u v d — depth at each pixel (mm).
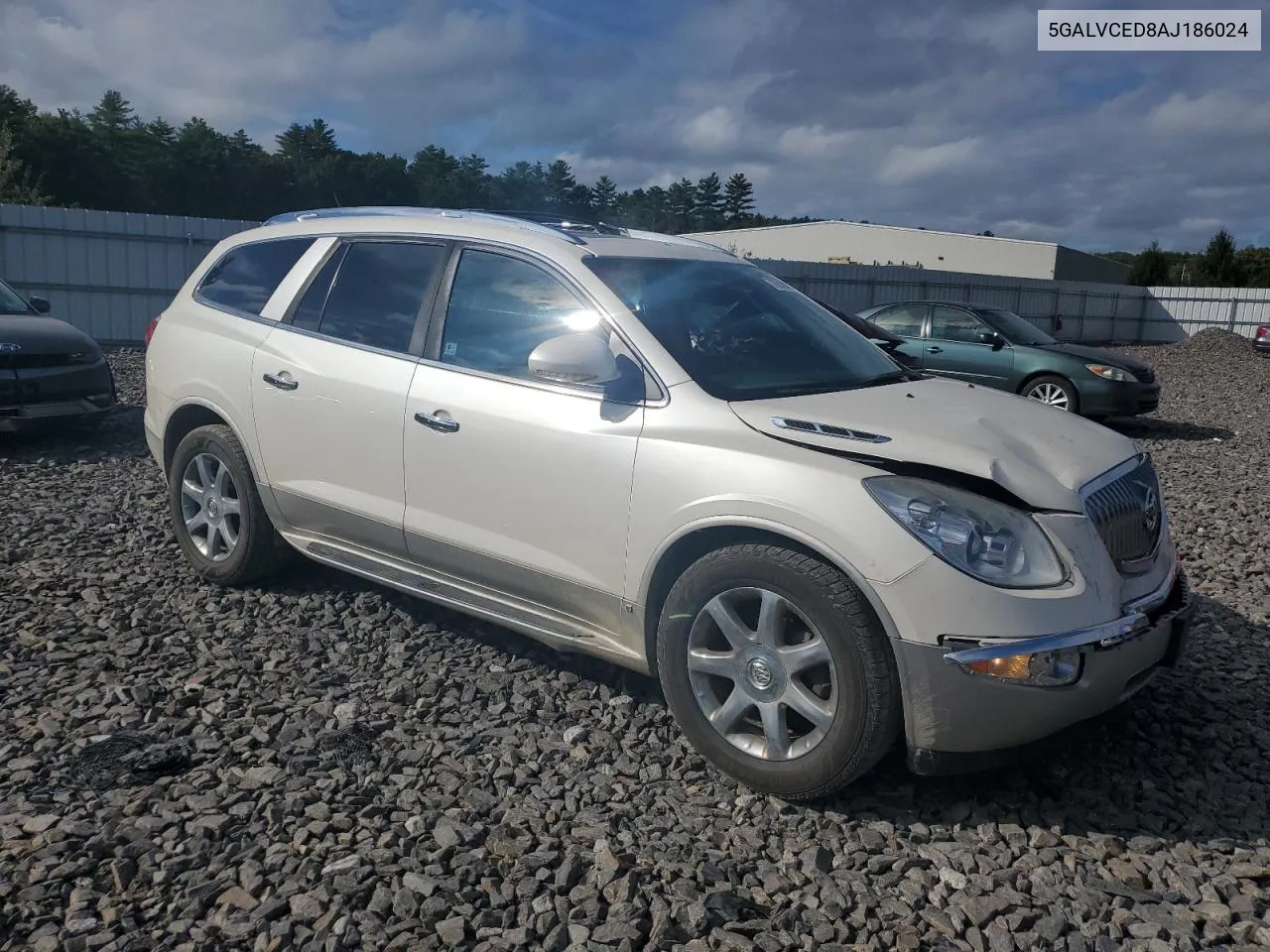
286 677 4176
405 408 4227
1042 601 3062
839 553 3125
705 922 2727
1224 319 40344
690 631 3457
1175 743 3848
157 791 3256
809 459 3277
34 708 3816
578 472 3719
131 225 19609
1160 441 12445
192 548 5215
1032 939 2725
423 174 107000
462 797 3320
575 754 3625
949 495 3141
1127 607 3312
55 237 18969
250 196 85312
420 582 4344
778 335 4180
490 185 107000
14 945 2553
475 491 4020
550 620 3965
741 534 3395
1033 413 3871
